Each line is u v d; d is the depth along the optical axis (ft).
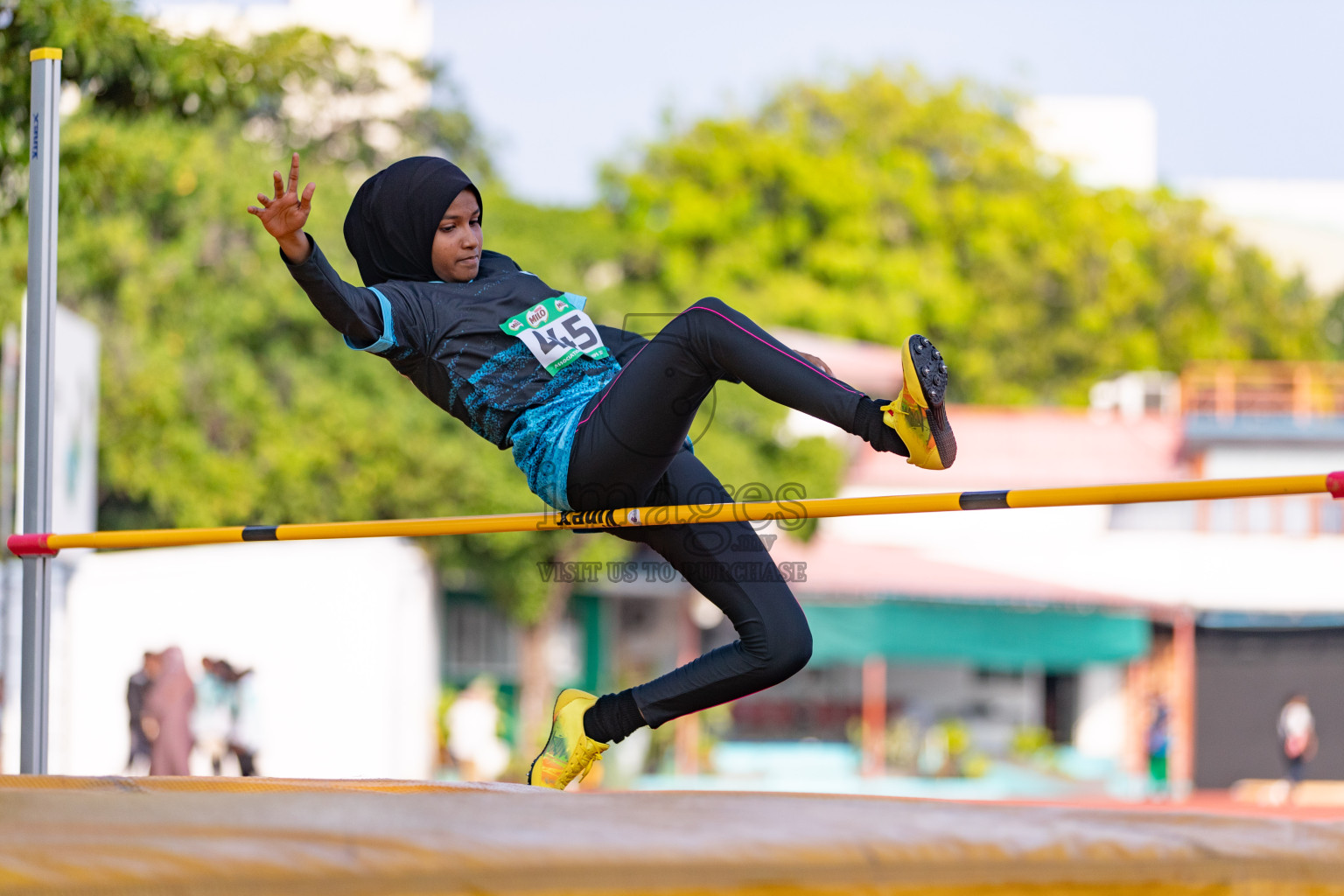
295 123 138.72
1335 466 165.68
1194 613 160.25
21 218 57.36
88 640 81.61
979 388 217.15
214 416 131.75
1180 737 145.59
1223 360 229.25
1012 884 14.48
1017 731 158.10
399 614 89.76
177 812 15.72
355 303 21.52
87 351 67.15
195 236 128.36
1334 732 158.71
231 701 81.76
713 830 14.94
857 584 141.08
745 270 199.82
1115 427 183.93
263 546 86.07
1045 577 161.38
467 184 23.31
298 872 13.34
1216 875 14.94
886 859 14.40
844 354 168.25
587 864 13.85
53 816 15.43
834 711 152.25
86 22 56.44
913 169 218.38
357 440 131.34
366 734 83.97
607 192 204.85
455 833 14.53
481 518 23.91
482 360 22.75
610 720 24.67
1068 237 225.97
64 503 63.52
